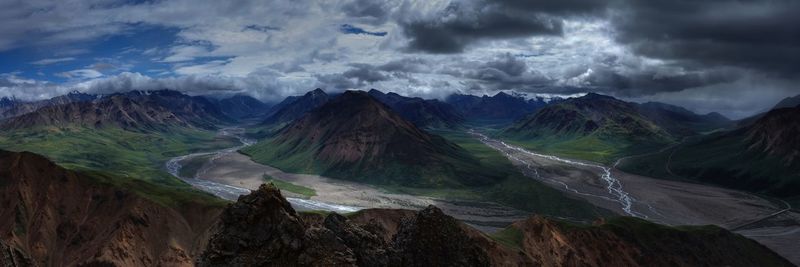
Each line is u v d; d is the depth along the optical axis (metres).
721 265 177.75
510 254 145.62
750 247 197.62
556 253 157.75
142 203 168.38
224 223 72.31
